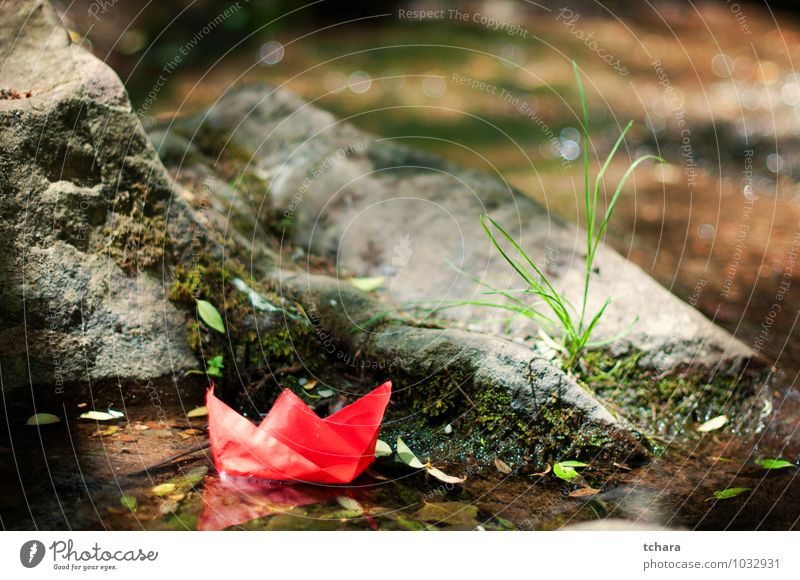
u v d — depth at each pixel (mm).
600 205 4691
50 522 1769
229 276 2479
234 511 1839
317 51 7602
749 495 2061
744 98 6855
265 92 3775
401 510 1892
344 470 1880
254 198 3129
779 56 8109
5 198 2152
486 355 2234
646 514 1955
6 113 2164
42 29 2379
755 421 2416
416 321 2502
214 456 1914
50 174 2213
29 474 1917
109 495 1863
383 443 2133
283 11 8070
